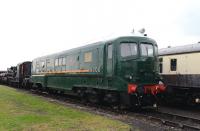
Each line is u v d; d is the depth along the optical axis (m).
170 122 11.85
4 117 12.22
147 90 15.45
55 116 12.80
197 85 17.09
